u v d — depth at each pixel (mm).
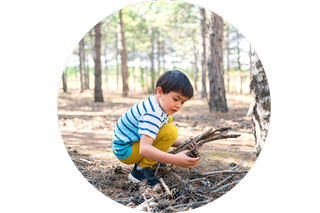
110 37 17516
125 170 2484
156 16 9602
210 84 6855
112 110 7348
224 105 6848
